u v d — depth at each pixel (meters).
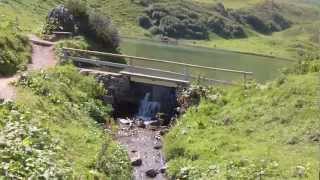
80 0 63.41
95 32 56.31
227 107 35.53
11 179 17.23
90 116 35.53
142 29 154.25
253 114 32.31
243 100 35.41
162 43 136.12
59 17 55.66
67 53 46.09
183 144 30.78
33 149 20.44
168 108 43.19
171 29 159.50
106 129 35.09
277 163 24.25
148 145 33.94
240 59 116.00
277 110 31.33
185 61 89.94
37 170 18.75
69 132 26.95
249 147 27.83
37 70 38.06
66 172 19.88
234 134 30.62
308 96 31.33
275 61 121.81
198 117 35.16
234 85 40.41
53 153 21.34
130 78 44.59
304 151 25.62
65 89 36.00
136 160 29.64
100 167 23.55
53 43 49.12
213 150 28.50
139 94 44.97
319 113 28.80
